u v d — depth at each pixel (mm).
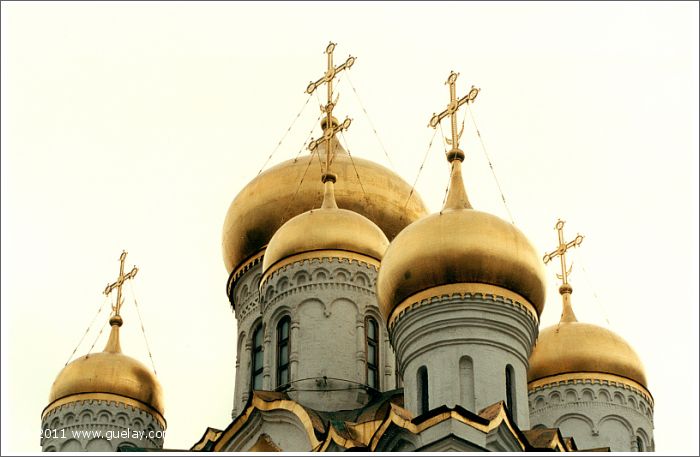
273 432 51719
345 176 64188
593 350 61062
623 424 60156
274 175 64500
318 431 50125
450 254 51125
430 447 45406
